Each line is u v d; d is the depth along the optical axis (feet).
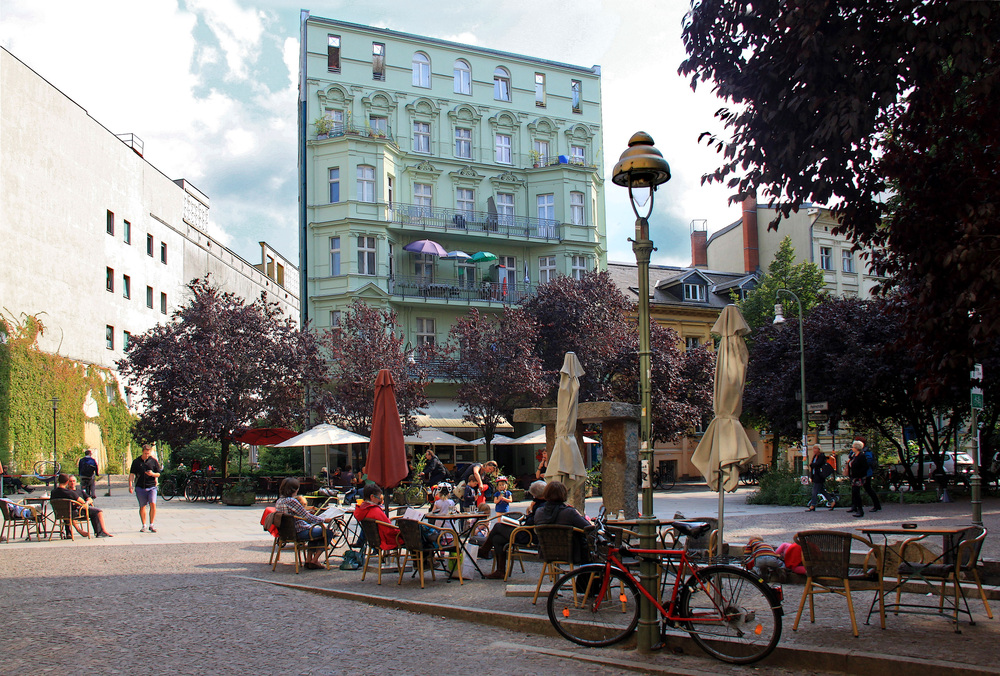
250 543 50.29
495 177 142.92
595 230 146.82
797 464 132.26
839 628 24.13
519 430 134.72
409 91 139.23
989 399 87.25
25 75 135.95
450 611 27.55
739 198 31.19
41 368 135.13
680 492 115.34
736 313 36.35
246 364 98.99
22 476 114.73
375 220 129.18
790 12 27.25
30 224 135.74
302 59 136.56
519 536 35.04
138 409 166.40
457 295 133.18
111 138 162.61
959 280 26.53
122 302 164.86
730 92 30.94
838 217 32.27
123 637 24.23
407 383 102.58
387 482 40.50
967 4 24.20
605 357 114.21
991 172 26.48
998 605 27.45
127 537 54.13
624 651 22.81
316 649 22.95
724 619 21.77
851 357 89.86
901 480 97.50
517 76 148.36
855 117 26.25
